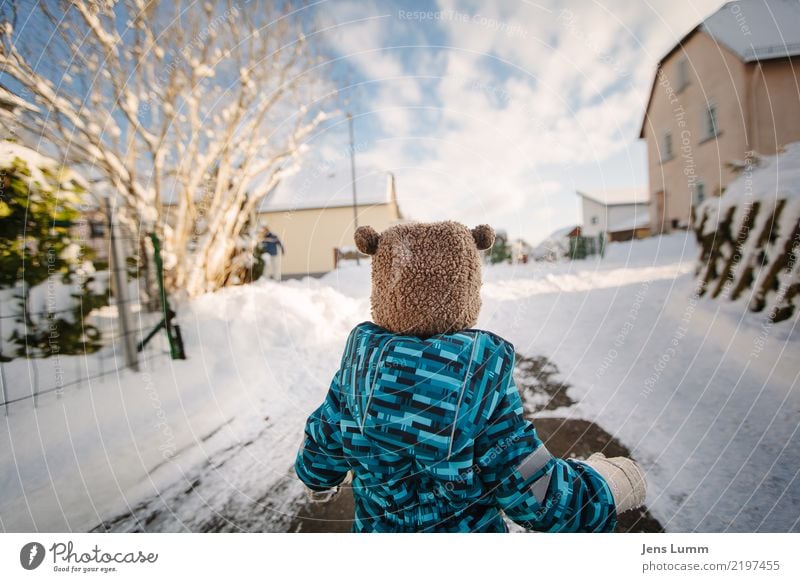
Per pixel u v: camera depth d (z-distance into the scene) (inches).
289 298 162.7
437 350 26.3
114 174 126.6
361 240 32.4
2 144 95.0
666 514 52.9
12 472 67.1
